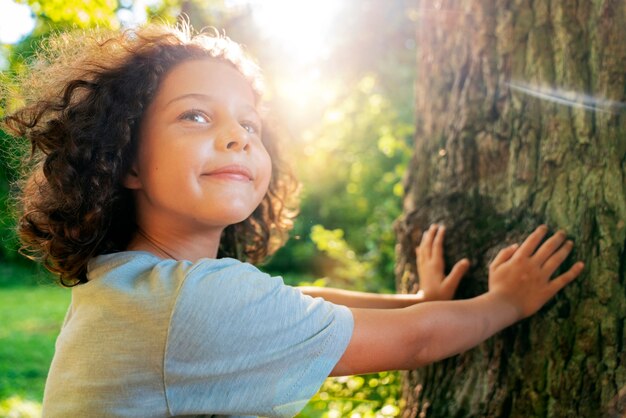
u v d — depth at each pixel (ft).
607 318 5.24
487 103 6.13
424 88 7.14
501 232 5.85
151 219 4.96
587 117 5.48
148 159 4.80
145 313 4.17
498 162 6.01
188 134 4.69
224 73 4.94
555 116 5.64
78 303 4.58
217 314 4.13
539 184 5.69
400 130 21.88
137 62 4.88
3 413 17.12
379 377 7.90
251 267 4.47
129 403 4.17
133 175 4.94
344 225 38.75
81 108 4.86
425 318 4.79
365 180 32.60
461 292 5.99
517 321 5.52
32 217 5.07
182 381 4.16
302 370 4.33
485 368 5.82
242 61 5.44
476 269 5.93
